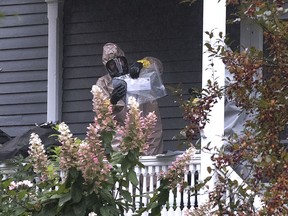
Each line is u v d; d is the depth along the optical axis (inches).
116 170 322.3
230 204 325.4
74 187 316.8
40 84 667.4
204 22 498.6
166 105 631.2
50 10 665.6
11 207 332.2
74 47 665.6
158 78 554.6
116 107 545.0
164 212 500.1
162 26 644.7
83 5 664.4
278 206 298.8
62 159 315.0
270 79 318.0
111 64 567.8
